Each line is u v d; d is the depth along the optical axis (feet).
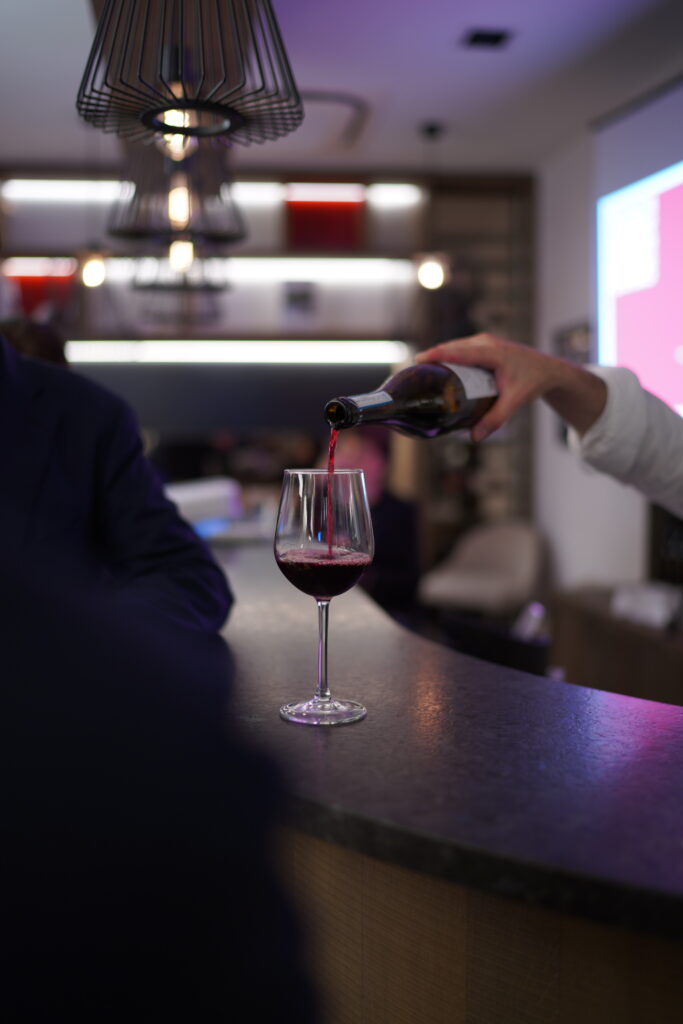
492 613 18.21
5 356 4.00
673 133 13.39
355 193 20.11
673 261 13.37
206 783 1.73
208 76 4.18
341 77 14.64
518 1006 2.77
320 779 2.79
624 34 13.23
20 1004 1.68
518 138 17.89
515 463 21.09
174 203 11.14
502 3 12.14
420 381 3.78
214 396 19.24
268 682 3.84
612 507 17.04
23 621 1.62
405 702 3.58
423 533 20.42
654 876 2.22
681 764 2.92
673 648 10.96
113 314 19.79
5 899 1.63
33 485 3.84
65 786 1.61
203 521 10.75
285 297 20.11
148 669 1.68
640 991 2.60
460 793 2.69
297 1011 2.05
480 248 21.21
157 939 1.75
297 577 3.34
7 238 19.65
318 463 22.52
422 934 2.92
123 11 3.95
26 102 15.26
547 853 2.32
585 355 17.61
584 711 3.47
